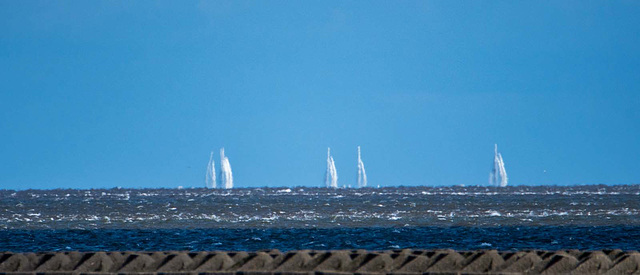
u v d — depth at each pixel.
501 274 115.56
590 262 121.19
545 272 120.19
